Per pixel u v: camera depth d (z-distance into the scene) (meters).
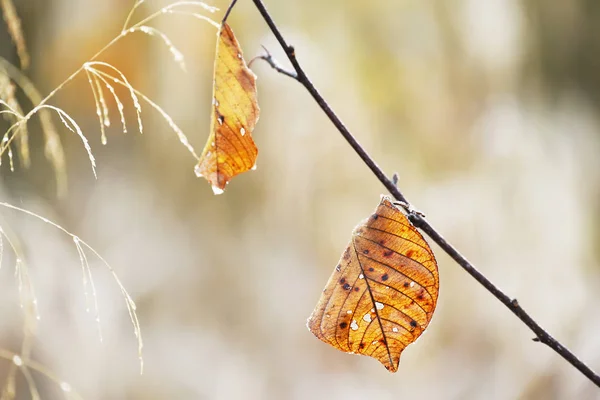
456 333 1.99
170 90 1.97
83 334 1.50
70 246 1.69
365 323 0.72
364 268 0.72
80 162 1.95
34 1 1.79
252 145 0.72
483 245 2.06
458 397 1.85
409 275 0.71
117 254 1.90
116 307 1.72
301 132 2.12
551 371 1.79
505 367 1.86
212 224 2.14
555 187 2.08
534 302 1.96
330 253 2.14
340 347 0.72
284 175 2.13
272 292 2.07
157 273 1.95
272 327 2.02
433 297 0.72
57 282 1.52
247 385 1.84
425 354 1.97
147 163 2.09
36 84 1.79
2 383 1.25
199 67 1.96
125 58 1.86
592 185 2.09
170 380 1.70
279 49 2.05
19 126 0.75
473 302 2.00
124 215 2.00
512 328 1.92
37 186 1.82
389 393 1.92
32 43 1.79
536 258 2.00
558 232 2.03
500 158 2.13
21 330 1.28
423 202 2.12
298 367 1.97
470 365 1.91
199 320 1.96
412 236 0.71
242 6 1.97
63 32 1.81
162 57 1.90
